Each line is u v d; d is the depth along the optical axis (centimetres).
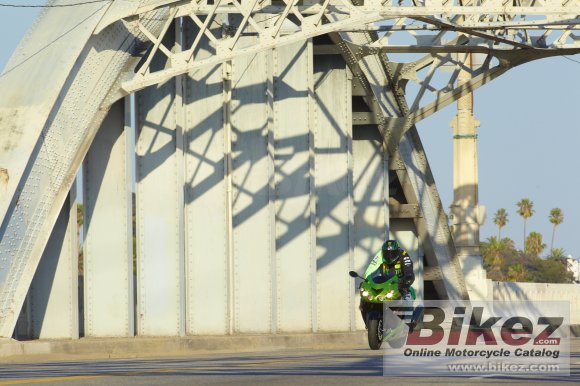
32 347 8175
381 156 12038
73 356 8144
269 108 10675
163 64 10281
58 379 4659
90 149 9825
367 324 7200
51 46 8900
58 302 9350
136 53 9788
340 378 4544
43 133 8606
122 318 9750
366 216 12062
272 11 10362
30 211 8488
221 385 4241
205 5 9700
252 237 10719
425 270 13175
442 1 9450
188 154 10556
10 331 8306
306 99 10988
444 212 12825
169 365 5931
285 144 11006
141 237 10269
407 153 12250
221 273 10462
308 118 10956
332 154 11406
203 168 10556
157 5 9444
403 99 12125
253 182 10744
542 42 10988
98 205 9806
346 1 9544
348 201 11275
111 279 9775
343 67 11381
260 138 10762
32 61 8869
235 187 10731
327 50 11119
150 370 5331
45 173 8650
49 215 8700
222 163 10531
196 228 10512
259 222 10712
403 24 10431
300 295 10925
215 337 9850
